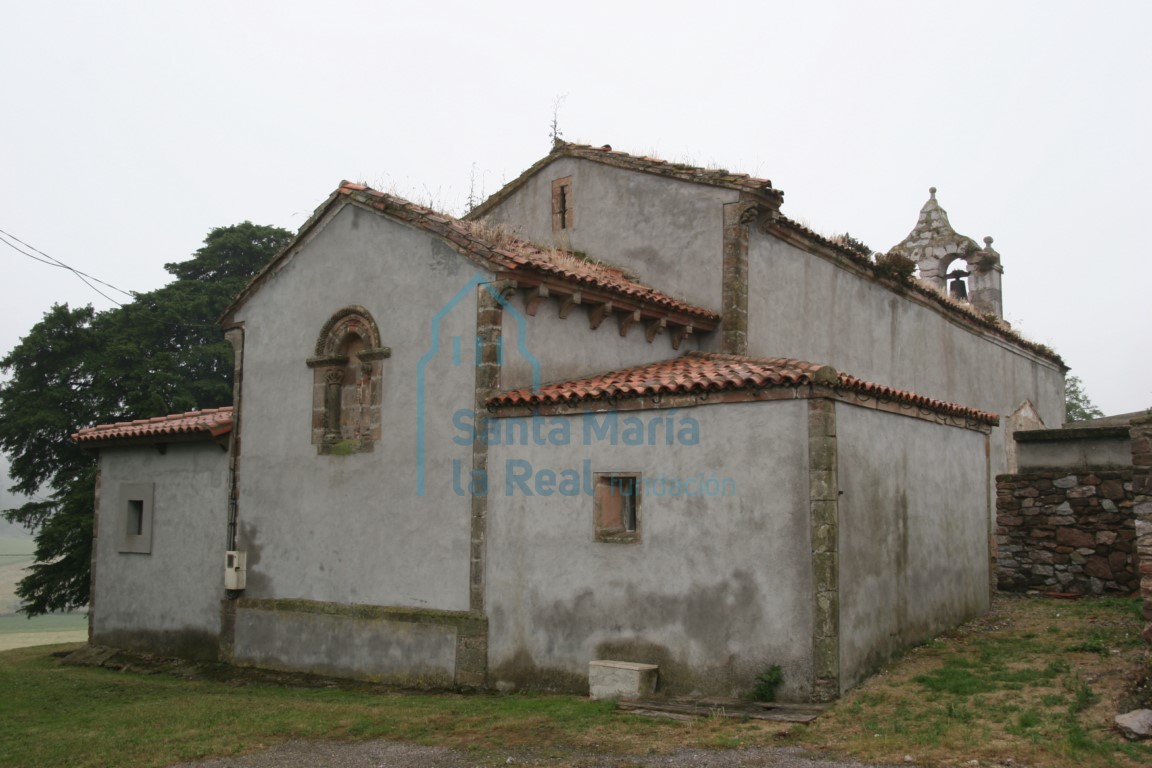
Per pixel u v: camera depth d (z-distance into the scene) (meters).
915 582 11.69
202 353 32.03
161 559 16.12
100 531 17.33
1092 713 8.16
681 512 10.43
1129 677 9.02
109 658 16.08
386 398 13.02
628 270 15.32
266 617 14.05
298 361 14.27
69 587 27.09
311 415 13.95
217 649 14.90
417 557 12.39
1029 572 15.29
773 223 14.73
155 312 32.44
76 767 8.63
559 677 11.00
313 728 9.64
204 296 33.25
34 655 18.05
